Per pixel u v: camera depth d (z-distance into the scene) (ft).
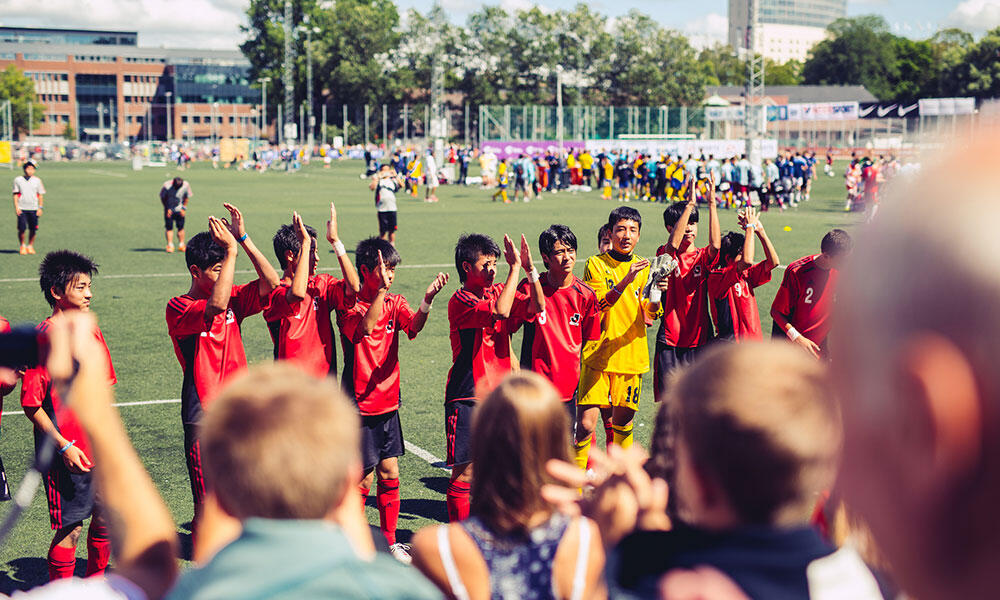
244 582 4.35
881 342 1.77
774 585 3.33
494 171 148.46
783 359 3.61
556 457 7.48
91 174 182.91
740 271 20.81
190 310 15.33
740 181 101.71
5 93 422.41
